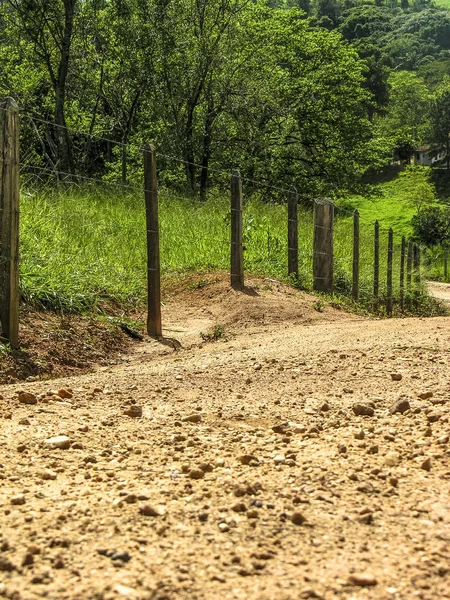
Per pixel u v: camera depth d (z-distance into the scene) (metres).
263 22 36.69
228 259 12.81
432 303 21.08
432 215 75.94
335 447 3.97
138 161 31.75
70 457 3.77
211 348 8.24
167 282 11.54
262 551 2.56
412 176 110.31
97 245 11.29
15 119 6.66
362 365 6.57
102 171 34.09
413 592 2.28
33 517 2.84
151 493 3.18
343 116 39.16
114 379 6.23
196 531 2.74
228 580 2.34
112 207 14.93
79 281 8.91
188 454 3.88
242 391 5.72
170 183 31.33
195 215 15.98
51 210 11.43
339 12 189.38
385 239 21.92
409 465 3.63
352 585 2.32
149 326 8.73
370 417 4.75
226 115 32.84
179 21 29.81
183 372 6.52
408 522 2.87
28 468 3.54
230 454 3.87
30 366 6.65
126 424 4.58
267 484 3.33
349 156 39.53
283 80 38.28
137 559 2.47
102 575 2.34
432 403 5.04
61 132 26.03
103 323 8.35
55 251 9.55
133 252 11.70
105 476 3.44
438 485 3.32
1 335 6.74
